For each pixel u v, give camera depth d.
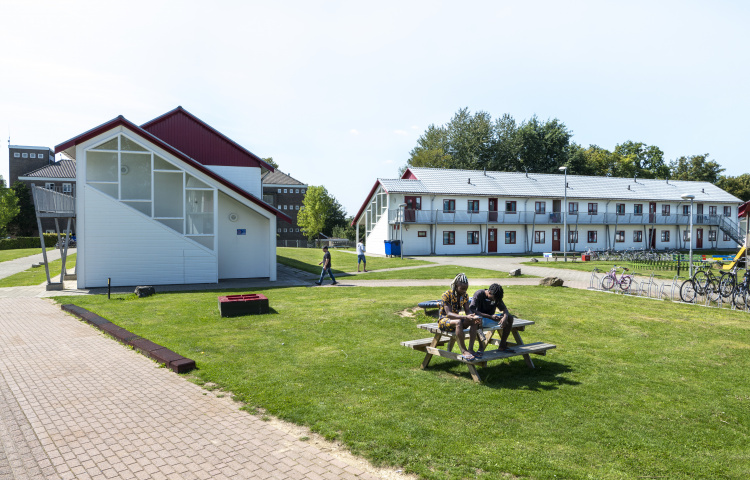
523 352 6.89
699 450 4.59
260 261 20.80
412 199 41.97
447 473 3.99
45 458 4.32
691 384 6.69
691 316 11.70
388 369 7.04
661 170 73.88
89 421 5.18
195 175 18.20
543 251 46.50
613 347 8.73
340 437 4.71
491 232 44.75
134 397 5.93
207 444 4.60
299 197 75.25
